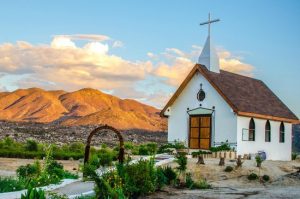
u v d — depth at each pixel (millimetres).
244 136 35281
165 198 15961
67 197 15281
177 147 34406
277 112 39219
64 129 88812
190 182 19703
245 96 37312
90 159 24078
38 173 19469
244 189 19141
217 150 33562
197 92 37094
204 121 36531
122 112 174500
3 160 32500
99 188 14969
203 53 38312
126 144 39094
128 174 16672
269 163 31312
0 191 16469
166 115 38906
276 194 16828
